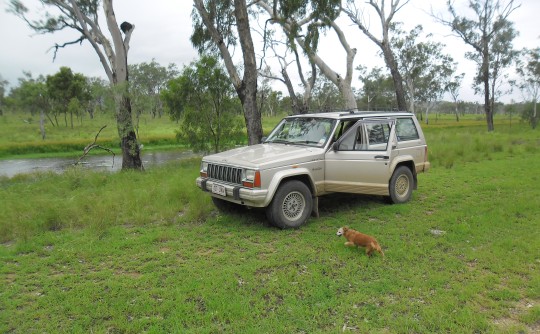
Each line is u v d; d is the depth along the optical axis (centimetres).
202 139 1800
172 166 1536
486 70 3147
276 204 582
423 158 810
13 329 327
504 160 1327
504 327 325
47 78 4947
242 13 1258
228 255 495
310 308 356
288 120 765
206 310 354
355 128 672
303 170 607
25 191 998
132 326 324
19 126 5172
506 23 3294
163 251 516
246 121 1322
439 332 315
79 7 1530
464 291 382
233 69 1340
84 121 6038
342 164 650
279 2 1414
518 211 661
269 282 410
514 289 392
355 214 688
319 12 1423
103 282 419
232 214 681
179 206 733
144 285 407
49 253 515
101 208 681
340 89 1855
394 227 603
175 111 1891
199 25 1647
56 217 643
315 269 443
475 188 867
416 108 7906
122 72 1459
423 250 498
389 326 325
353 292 387
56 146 2959
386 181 686
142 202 750
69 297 380
